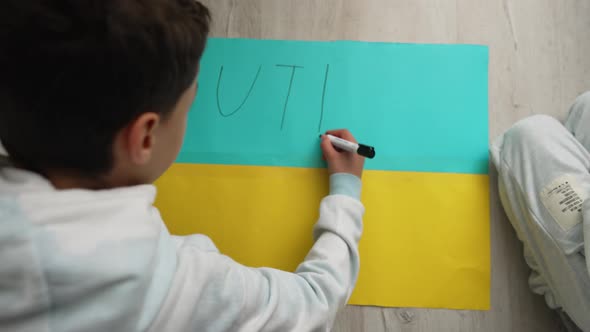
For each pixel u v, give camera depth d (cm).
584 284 59
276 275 49
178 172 70
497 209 69
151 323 36
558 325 66
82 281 30
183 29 33
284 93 72
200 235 50
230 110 72
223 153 70
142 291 34
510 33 74
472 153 70
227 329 40
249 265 67
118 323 32
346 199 60
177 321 37
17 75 29
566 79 72
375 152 70
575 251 59
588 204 58
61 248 30
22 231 30
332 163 66
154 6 31
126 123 33
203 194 69
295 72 73
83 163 35
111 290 32
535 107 72
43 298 30
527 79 73
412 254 68
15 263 29
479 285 67
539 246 63
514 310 67
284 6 74
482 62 73
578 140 67
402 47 73
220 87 72
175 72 34
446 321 67
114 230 33
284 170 70
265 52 73
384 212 69
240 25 74
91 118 31
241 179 70
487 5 74
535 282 66
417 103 71
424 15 74
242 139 71
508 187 65
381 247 68
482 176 70
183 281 39
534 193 62
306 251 67
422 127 71
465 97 72
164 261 38
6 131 33
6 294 29
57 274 30
